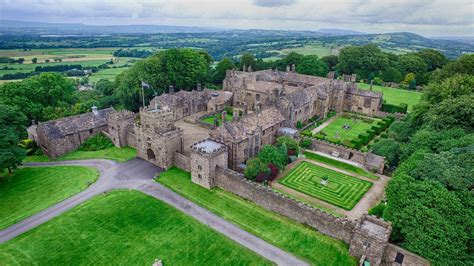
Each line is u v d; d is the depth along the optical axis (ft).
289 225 160.56
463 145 153.38
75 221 163.12
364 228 137.59
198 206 176.45
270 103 270.46
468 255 117.70
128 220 164.04
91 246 146.61
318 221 154.71
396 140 231.50
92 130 269.03
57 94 325.01
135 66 383.86
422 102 228.84
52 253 142.51
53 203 178.70
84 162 232.32
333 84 357.41
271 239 151.12
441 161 137.90
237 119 227.81
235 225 161.07
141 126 228.02
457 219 119.34
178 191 190.70
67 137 249.55
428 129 187.11
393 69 502.79
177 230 157.07
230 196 185.68
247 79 374.22
